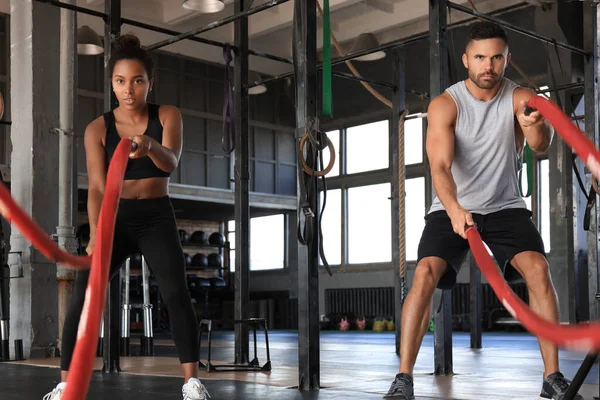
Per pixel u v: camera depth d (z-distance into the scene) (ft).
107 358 15.70
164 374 15.05
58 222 22.45
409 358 8.66
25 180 22.20
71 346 7.95
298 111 12.79
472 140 8.57
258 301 59.26
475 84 8.45
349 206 55.88
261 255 62.13
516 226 8.61
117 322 15.80
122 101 8.38
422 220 50.70
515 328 43.75
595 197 11.14
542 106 4.37
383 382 13.43
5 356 20.51
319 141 12.49
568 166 28.40
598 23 11.91
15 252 21.58
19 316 21.57
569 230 40.86
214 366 16.49
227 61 17.80
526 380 13.96
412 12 47.06
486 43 8.16
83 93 48.03
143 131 8.48
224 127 17.63
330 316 54.39
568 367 16.90
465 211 7.18
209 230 65.10
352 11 48.93
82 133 47.85
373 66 52.49
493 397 11.17
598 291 12.00
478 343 26.23
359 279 54.54
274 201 56.70
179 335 8.45
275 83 57.77
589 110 15.28
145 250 8.54
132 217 8.41
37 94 22.29
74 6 15.90
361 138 55.01
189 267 57.82
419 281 8.68
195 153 52.85
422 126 50.37
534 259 8.46
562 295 41.04
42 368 17.06
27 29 22.49
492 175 8.64
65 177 21.74
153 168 8.43
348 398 10.78
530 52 42.42
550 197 41.78
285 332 50.08
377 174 53.57
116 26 16.28
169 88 52.16
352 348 27.61
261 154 56.65
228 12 51.16
